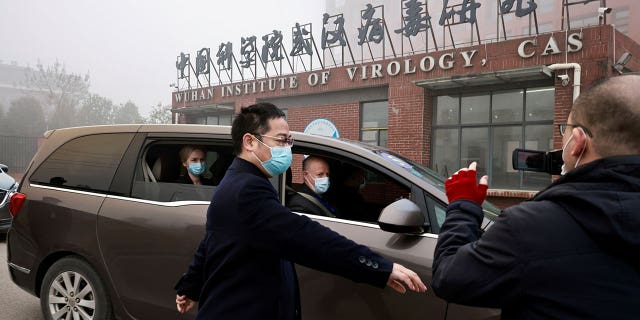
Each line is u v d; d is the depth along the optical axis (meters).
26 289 3.17
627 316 0.90
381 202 2.70
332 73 11.01
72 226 2.91
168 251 2.55
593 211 0.93
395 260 2.06
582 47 7.69
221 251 1.46
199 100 14.12
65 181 3.08
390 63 9.95
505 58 8.46
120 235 2.72
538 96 8.49
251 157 1.61
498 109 8.96
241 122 1.63
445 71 9.17
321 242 1.42
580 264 0.94
